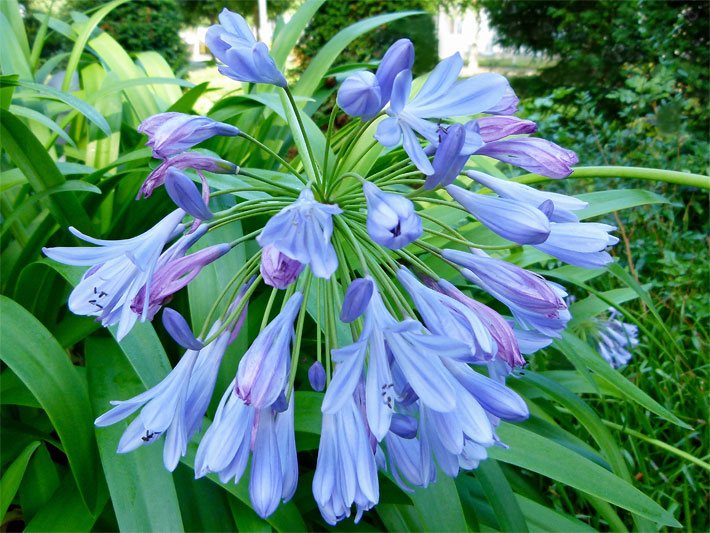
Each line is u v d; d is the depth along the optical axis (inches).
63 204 12.6
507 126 8.3
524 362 7.9
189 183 6.7
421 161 7.2
